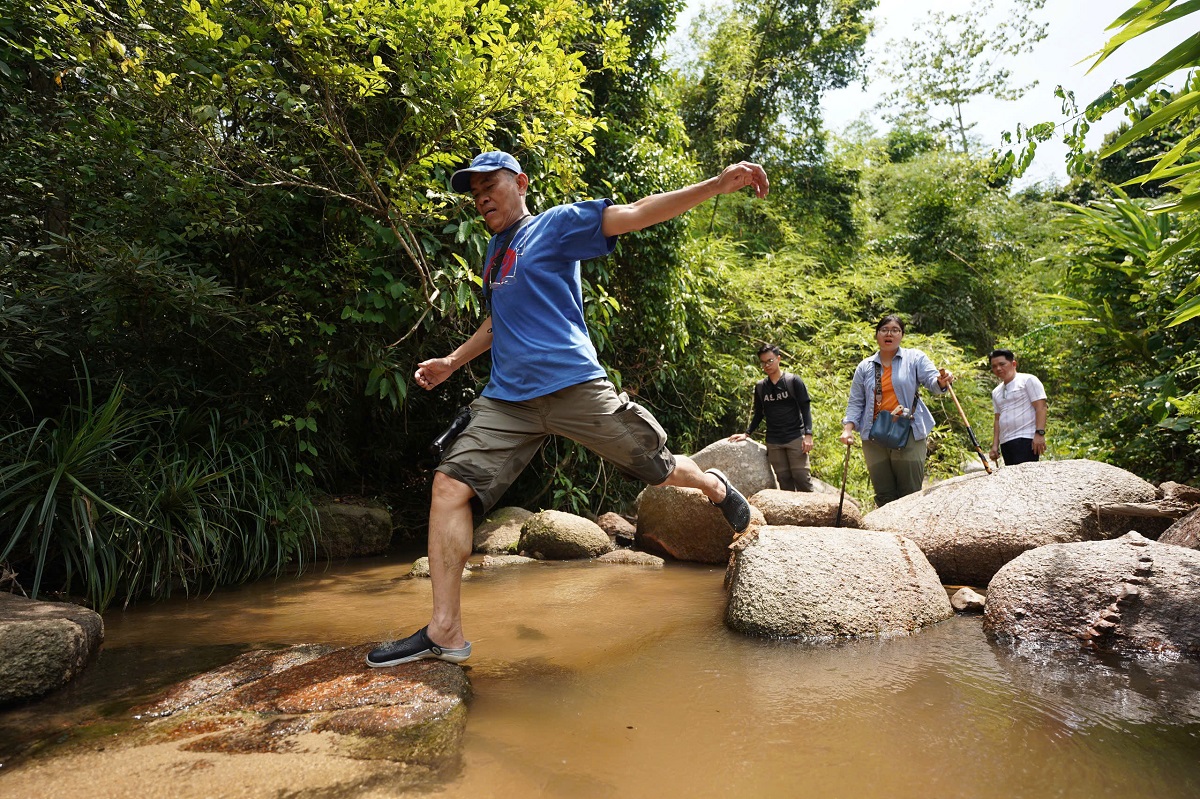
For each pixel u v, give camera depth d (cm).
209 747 158
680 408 798
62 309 357
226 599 337
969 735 165
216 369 440
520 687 203
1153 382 467
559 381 221
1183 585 234
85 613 242
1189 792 137
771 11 1573
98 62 340
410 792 139
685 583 367
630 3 696
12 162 385
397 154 411
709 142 1463
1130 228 520
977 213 1586
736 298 967
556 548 452
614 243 226
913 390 467
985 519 346
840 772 148
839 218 1614
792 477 595
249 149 395
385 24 353
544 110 394
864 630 255
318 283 443
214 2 326
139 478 355
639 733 170
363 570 416
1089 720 173
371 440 573
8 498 312
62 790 138
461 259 434
